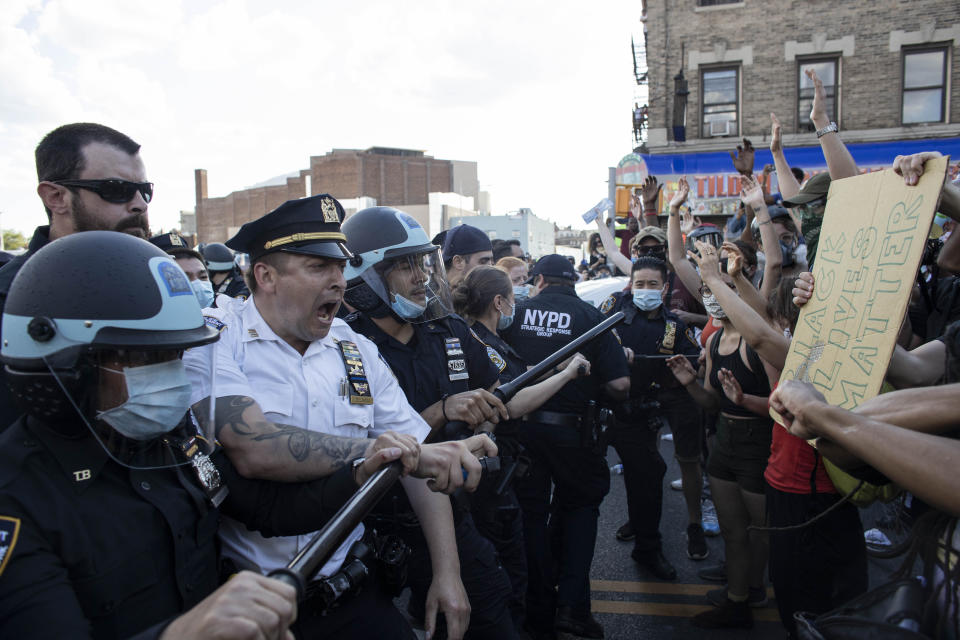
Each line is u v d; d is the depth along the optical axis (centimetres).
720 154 1361
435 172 4734
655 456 374
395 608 189
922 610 123
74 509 114
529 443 314
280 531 154
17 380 114
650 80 1420
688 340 393
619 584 370
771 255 350
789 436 239
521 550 269
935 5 1273
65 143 184
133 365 120
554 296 347
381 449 146
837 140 276
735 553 312
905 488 114
